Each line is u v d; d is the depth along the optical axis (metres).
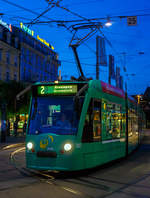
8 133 29.19
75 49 15.50
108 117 10.30
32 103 8.98
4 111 22.09
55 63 59.22
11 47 42.84
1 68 40.38
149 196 6.29
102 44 22.72
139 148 18.66
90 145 8.70
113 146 10.70
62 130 8.29
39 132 8.41
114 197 6.18
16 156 13.66
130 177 8.53
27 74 47.75
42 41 53.88
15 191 6.46
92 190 6.76
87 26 14.48
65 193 6.38
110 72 25.23
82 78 10.09
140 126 21.84
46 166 8.07
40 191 6.50
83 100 8.63
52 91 8.81
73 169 8.02
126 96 13.48
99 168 10.28
